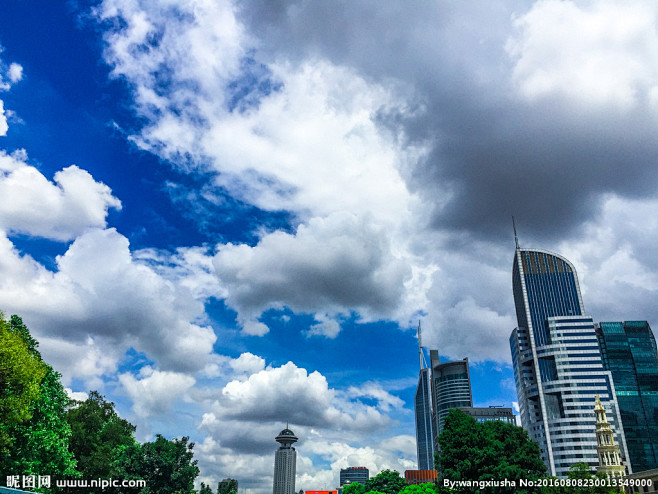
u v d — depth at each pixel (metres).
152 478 99.56
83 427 85.56
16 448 56.22
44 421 60.44
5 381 47.94
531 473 70.62
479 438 72.75
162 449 102.81
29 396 50.22
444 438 77.31
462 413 78.81
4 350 47.25
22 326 59.47
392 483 171.50
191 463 108.81
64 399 65.81
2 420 48.31
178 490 104.62
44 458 60.56
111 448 90.69
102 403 103.12
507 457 71.31
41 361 60.28
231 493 199.88
